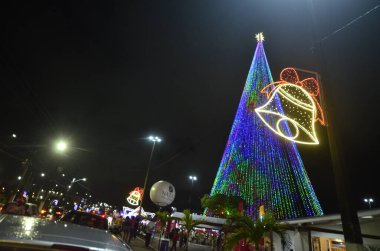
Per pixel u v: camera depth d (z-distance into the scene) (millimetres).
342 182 6332
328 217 16203
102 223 8344
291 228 16031
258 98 42062
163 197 23984
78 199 82000
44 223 3957
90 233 3896
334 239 17922
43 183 47719
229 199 36125
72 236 3303
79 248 2807
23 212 14945
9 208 14680
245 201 36938
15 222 3576
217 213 36500
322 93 7660
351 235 5805
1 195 30922
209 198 38188
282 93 16172
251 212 35312
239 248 17984
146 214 43125
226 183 41844
